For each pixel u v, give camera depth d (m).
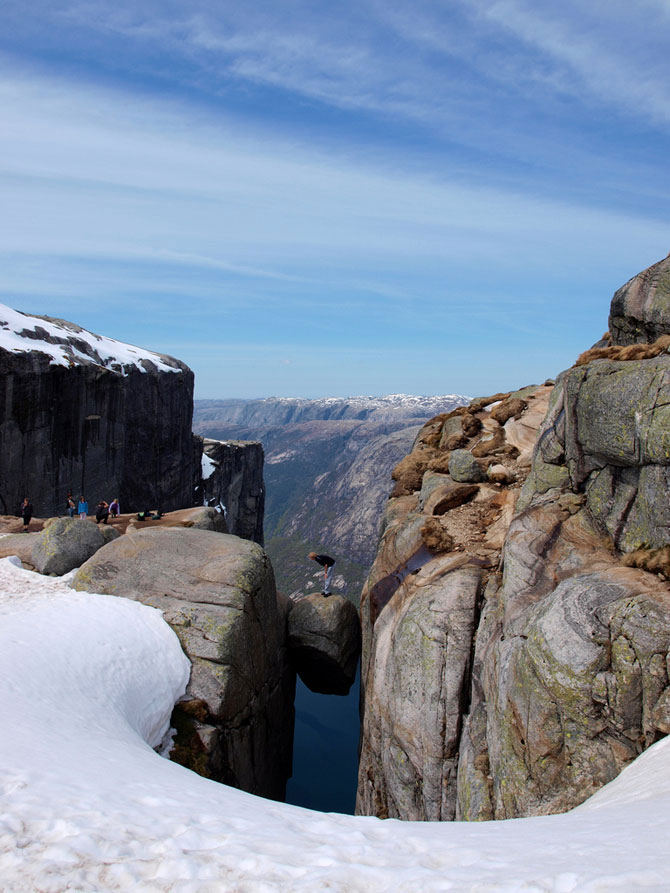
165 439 97.94
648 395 13.20
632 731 10.47
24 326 77.44
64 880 6.21
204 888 5.95
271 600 23.02
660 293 18.39
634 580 12.05
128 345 101.69
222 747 17.64
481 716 13.93
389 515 24.41
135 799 8.82
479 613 15.72
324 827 8.09
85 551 25.62
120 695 15.94
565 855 5.73
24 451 68.44
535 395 29.02
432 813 14.09
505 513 19.81
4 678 14.27
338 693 27.88
